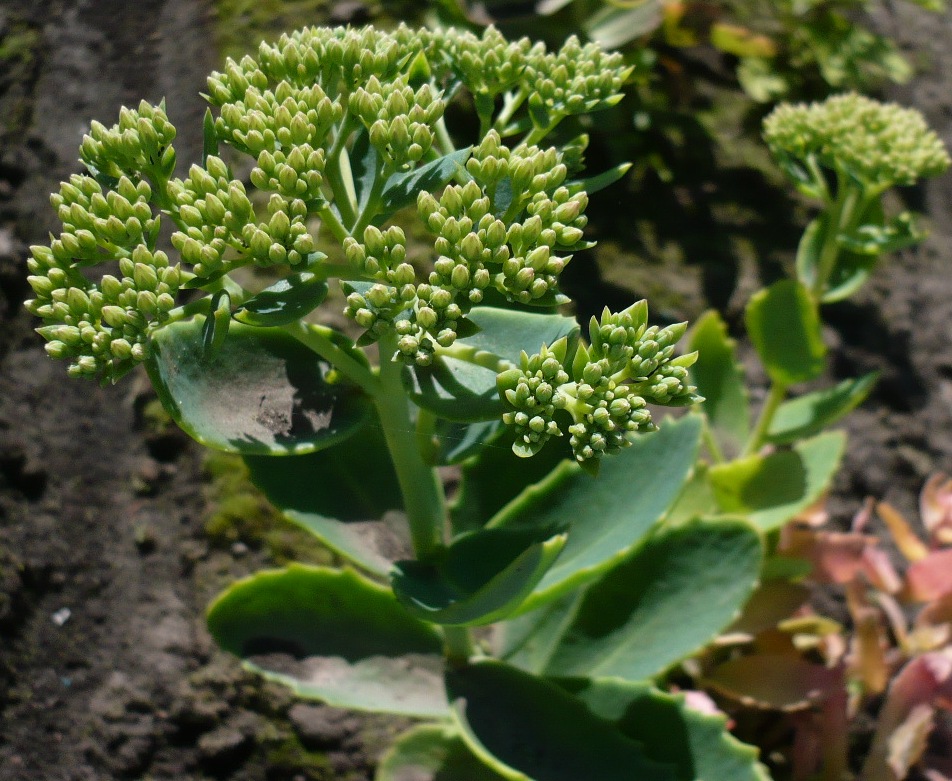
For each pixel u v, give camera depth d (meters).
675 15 1.05
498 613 0.81
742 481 0.94
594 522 0.86
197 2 1.03
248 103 0.80
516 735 0.85
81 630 0.94
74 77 1.01
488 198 0.79
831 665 0.93
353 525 0.86
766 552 0.94
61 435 0.96
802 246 0.97
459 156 0.80
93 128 0.80
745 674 0.92
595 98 0.83
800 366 0.94
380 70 0.81
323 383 0.83
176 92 1.01
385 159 0.79
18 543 0.94
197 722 0.93
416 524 0.84
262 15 1.03
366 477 0.86
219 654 0.93
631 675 0.88
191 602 0.94
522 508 0.87
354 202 0.81
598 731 0.85
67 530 0.94
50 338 0.79
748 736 0.94
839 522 0.99
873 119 0.94
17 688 0.92
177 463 0.96
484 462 0.88
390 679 0.86
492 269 0.83
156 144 0.80
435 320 0.78
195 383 0.81
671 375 0.79
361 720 0.93
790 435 0.96
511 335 0.82
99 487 0.95
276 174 0.79
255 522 0.95
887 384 1.02
